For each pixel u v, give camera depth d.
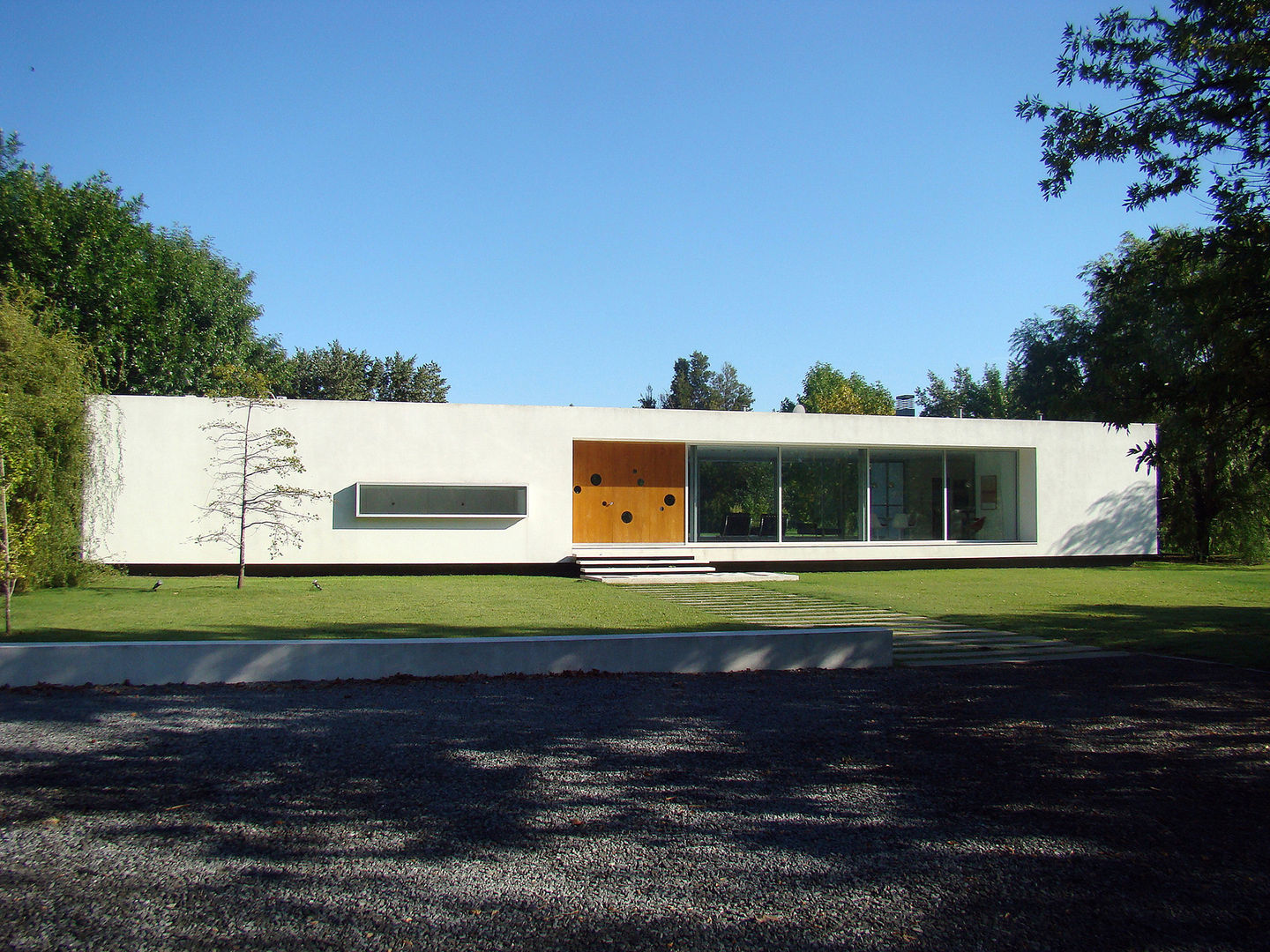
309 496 16.64
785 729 6.41
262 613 11.39
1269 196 7.85
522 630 10.24
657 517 20.36
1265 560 24.36
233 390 15.33
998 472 22.27
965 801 4.93
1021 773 5.44
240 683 7.67
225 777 5.20
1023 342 32.81
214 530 16.88
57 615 10.97
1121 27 8.68
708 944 3.33
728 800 4.92
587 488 20.06
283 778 5.19
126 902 3.62
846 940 3.37
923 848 4.27
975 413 50.12
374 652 7.86
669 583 17.23
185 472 16.80
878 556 20.92
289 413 17.31
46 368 14.39
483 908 3.60
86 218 28.86
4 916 3.49
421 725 6.37
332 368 51.56
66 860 4.03
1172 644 10.02
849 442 20.50
